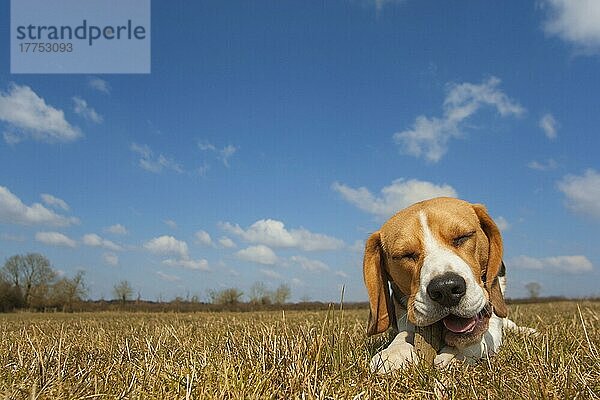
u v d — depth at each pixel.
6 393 0.34
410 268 0.52
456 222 0.53
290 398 0.33
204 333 0.81
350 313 1.96
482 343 0.49
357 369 0.43
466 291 0.46
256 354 0.47
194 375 0.36
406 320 0.55
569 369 0.38
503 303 0.56
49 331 1.11
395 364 0.45
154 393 0.35
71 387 0.36
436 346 0.48
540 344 0.50
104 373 0.42
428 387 0.37
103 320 2.17
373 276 0.57
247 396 0.32
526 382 0.35
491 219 0.56
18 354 0.48
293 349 0.44
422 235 0.52
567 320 0.96
